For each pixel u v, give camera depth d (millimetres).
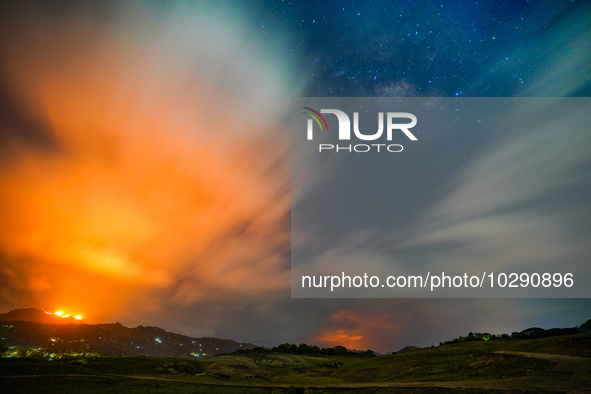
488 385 19500
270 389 28734
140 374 35781
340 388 25766
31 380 30516
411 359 35688
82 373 34062
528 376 20594
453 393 19328
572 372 19766
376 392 23391
